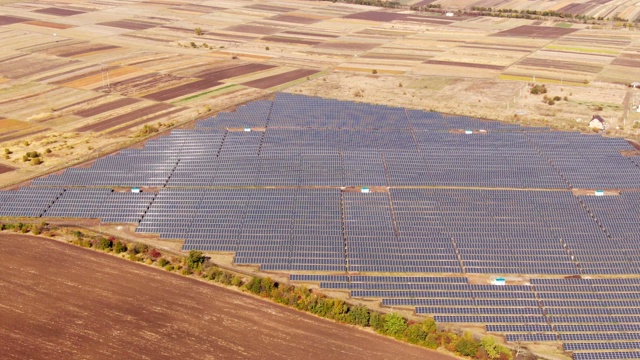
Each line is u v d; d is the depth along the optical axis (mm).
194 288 96562
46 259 103875
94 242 108625
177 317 89188
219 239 108938
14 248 107188
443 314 90938
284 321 88938
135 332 85750
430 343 84438
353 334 86625
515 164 138500
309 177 130875
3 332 85250
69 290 95188
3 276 98500
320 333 86562
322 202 120562
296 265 102000
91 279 98312
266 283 95625
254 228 111938
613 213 118000
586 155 143375
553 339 86375
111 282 97625
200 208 118438
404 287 96625
